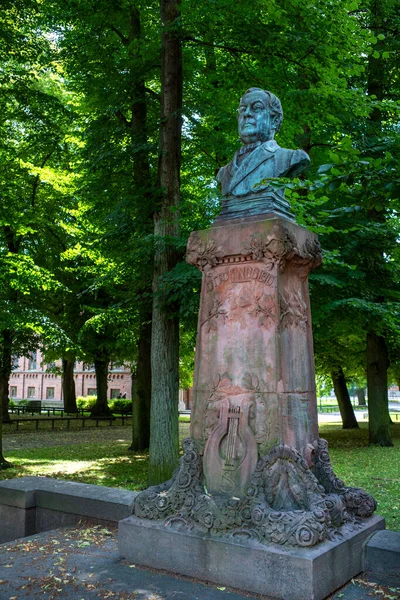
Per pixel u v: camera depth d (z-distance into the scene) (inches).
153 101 526.3
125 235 498.6
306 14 395.9
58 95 812.6
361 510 216.5
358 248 486.0
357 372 1028.5
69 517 277.7
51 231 860.6
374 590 184.2
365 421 1311.5
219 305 225.8
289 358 214.7
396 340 697.6
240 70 457.1
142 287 525.3
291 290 225.1
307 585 169.6
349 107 450.3
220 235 226.5
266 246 213.2
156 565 204.2
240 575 183.3
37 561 215.3
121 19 559.8
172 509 210.7
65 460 582.9
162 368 430.6
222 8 398.0
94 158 502.0
